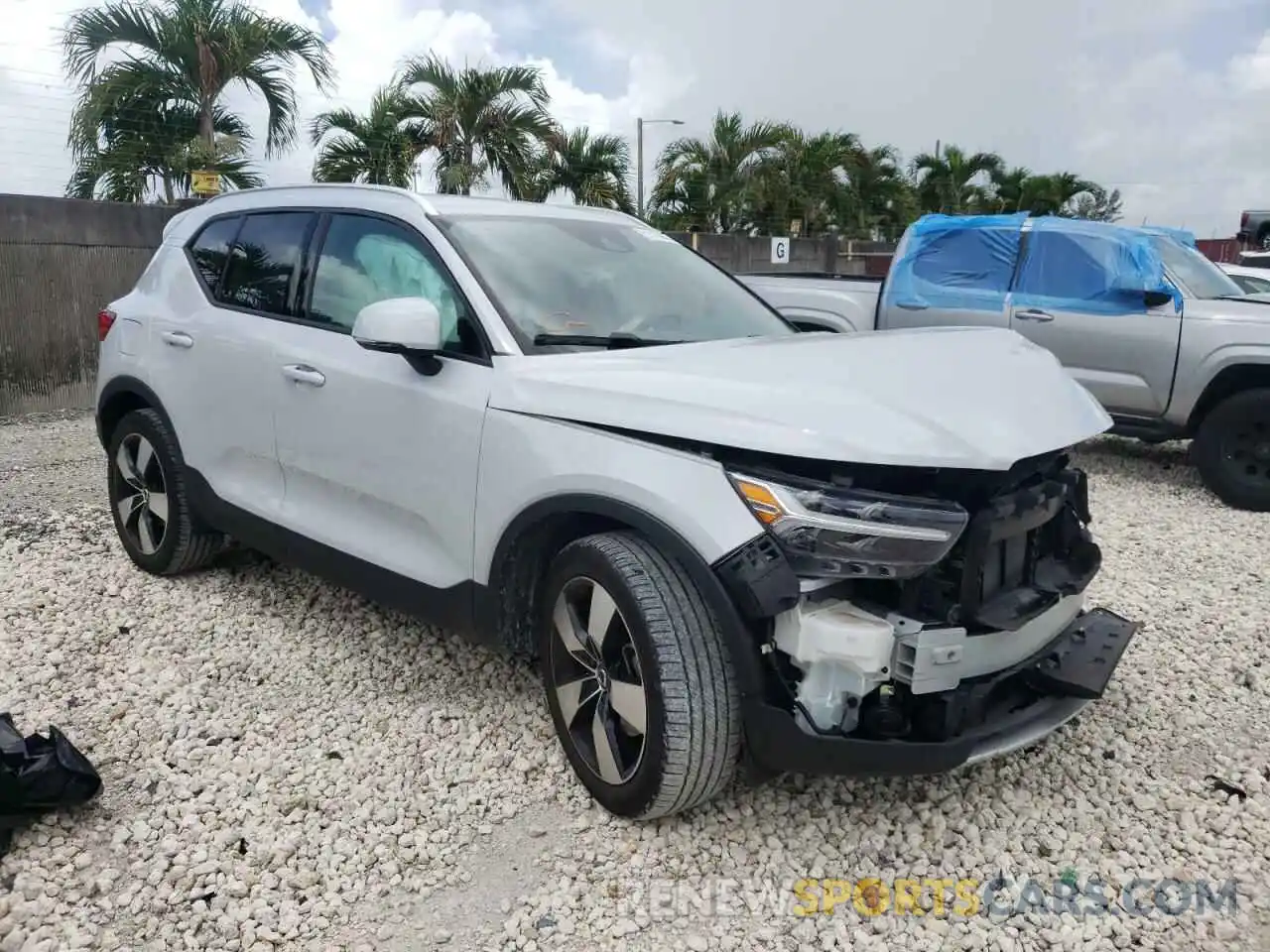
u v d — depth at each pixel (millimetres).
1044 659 3068
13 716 3582
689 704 2729
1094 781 3361
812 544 2594
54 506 6152
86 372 9477
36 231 8953
